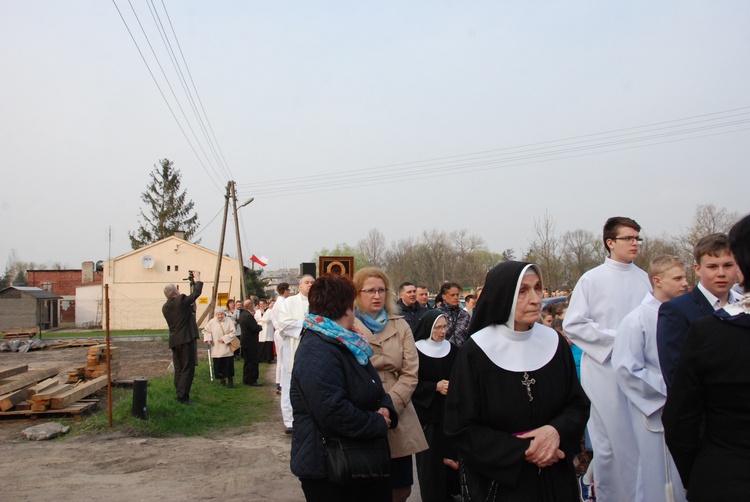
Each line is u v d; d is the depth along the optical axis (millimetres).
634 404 4250
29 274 63219
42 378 10625
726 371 2465
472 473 3217
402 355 4816
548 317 7051
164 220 65938
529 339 3199
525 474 3029
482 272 58625
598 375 4805
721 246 3660
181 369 10414
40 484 6242
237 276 47531
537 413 3078
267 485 6336
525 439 3006
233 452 7730
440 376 5660
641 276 5188
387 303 5016
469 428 3100
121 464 7039
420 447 4703
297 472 3439
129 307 46375
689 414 2604
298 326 8562
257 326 14383
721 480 2461
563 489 3061
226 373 13773
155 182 66438
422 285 8562
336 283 3686
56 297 49906
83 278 59781
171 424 8930
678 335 3746
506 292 3133
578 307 5031
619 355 4301
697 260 3803
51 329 46938
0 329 44000
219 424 9539
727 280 3658
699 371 2543
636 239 5047
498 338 3182
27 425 8852
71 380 11758
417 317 7758
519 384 3090
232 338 13711
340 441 3361
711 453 2541
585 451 5941
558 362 3189
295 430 3518
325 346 3494
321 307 3646
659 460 4133
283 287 10766
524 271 3135
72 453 7469
